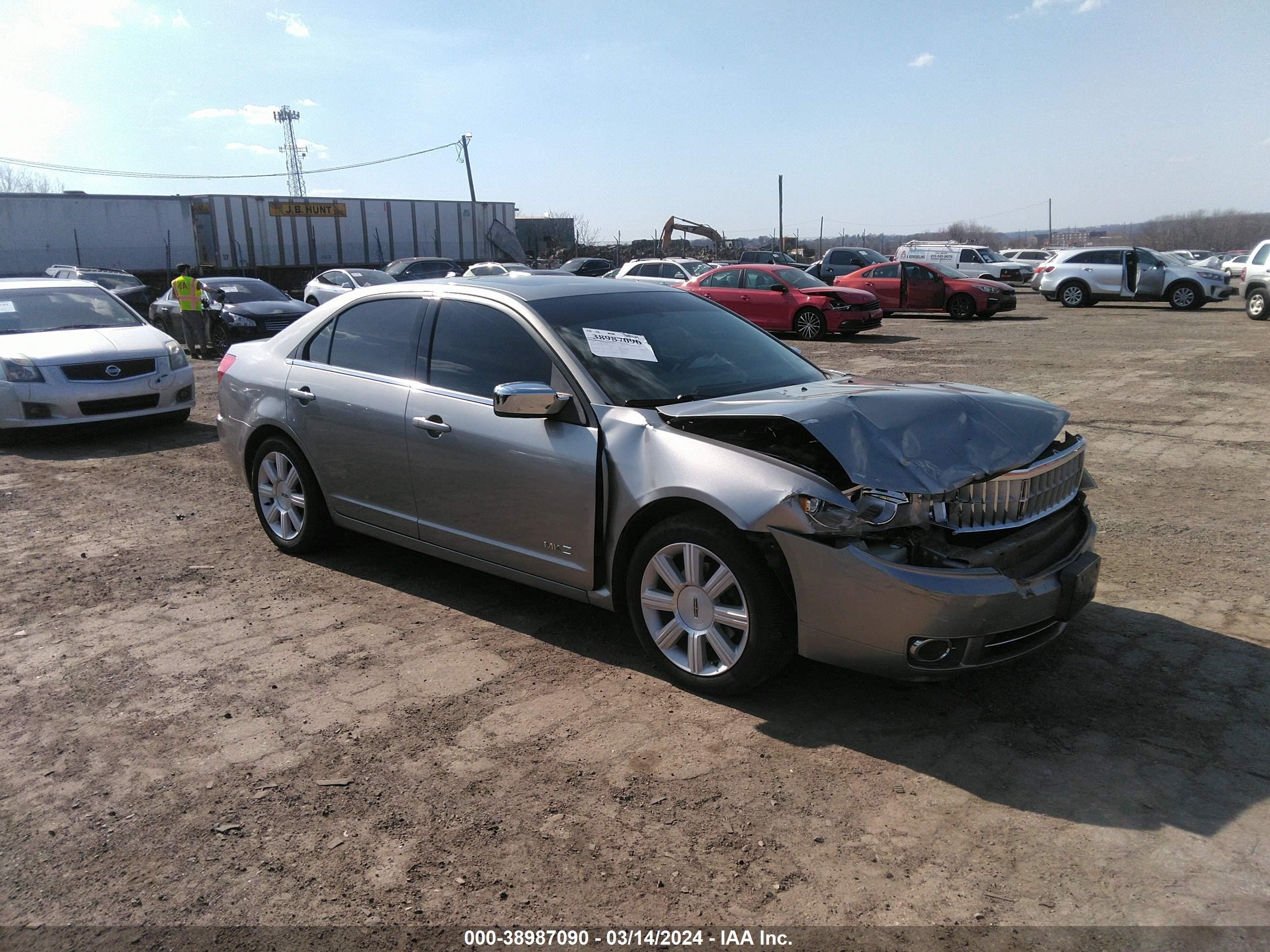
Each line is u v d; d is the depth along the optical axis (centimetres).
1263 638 396
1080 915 235
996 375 1188
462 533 428
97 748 329
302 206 4159
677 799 290
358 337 488
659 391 390
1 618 452
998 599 307
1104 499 620
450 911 242
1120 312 2284
